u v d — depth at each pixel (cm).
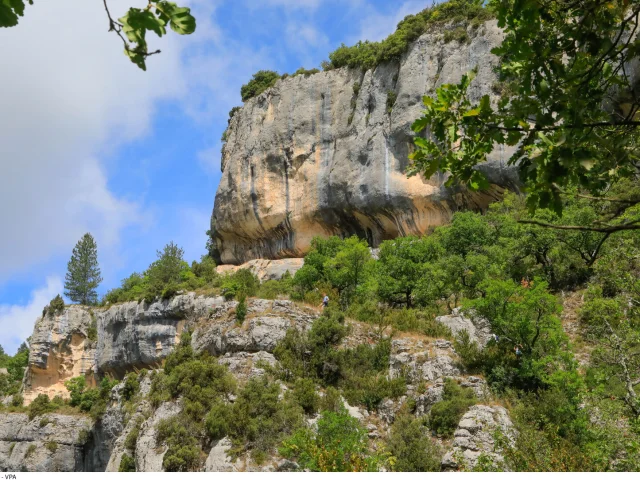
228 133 7588
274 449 2748
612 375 2047
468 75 827
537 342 2925
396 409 2966
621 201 783
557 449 1825
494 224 4438
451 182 847
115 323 5300
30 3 569
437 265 3959
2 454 5072
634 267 2398
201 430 2977
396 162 5769
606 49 849
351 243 4738
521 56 871
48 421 5081
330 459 2083
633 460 1558
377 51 6450
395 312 3762
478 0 912
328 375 3306
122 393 4403
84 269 7550
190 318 4634
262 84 7625
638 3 859
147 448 2998
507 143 804
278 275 6012
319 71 6875
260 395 3034
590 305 2342
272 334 3525
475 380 2883
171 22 613
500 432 2012
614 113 918
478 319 3341
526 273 3878
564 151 729
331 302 3928
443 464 2455
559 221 3744
